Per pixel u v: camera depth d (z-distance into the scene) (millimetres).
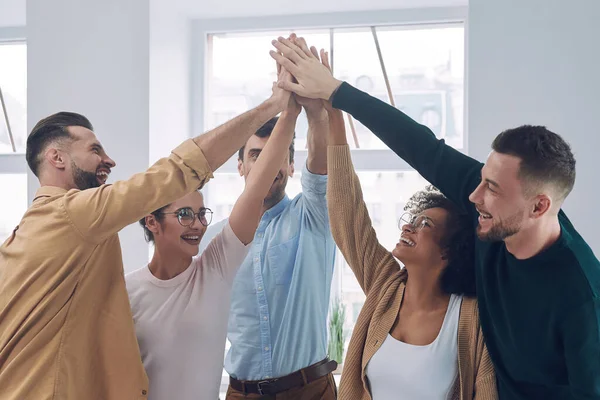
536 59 2459
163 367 1727
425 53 2980
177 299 1758
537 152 1414
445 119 2977
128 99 2781
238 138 1684
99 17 2812
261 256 2035
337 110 1823
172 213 1763
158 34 2830
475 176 1615
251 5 2938
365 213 1851
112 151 2795
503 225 1455
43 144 1684
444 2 2859
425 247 1686
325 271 2070
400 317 1729
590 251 1530
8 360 1559
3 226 3391
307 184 2021
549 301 1464
